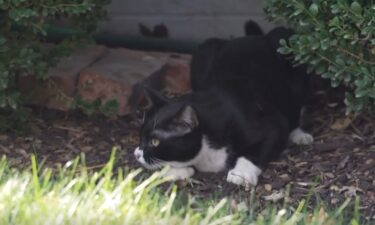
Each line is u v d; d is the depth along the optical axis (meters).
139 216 4.86
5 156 5.89
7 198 4.98
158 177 5.59
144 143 5.75
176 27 7.80
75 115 6.74
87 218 4.79
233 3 7.61
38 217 4.79
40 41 6.98
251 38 6.71
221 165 5.92
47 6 5.88
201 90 6.26
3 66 5.93
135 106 6.86
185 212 5.12
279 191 5.58
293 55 6.35
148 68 7.16
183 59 7.52
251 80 6.25
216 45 6.88
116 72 6.94
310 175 5.78
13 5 5.79
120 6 7.82
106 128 6.59
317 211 5.07
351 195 5.47
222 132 5.84
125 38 7.85
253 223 4.98
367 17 5.20
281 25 7.44
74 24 6.45
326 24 5.51
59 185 5.17
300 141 6.30
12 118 6.37
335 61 5.54
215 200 5.37
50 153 6.17
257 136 5.89
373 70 5.43
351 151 6.08
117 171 5.89
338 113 6.73
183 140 5.69
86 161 6.04
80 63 7.01
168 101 5.85
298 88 6.58
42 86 6.59
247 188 5.63
